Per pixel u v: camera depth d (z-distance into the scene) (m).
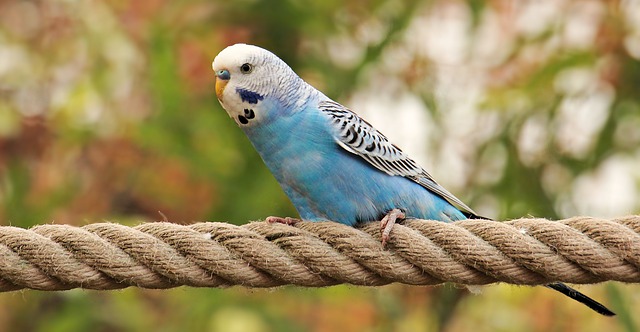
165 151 12.44
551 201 12.72
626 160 12.81
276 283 7.72
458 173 12.88
